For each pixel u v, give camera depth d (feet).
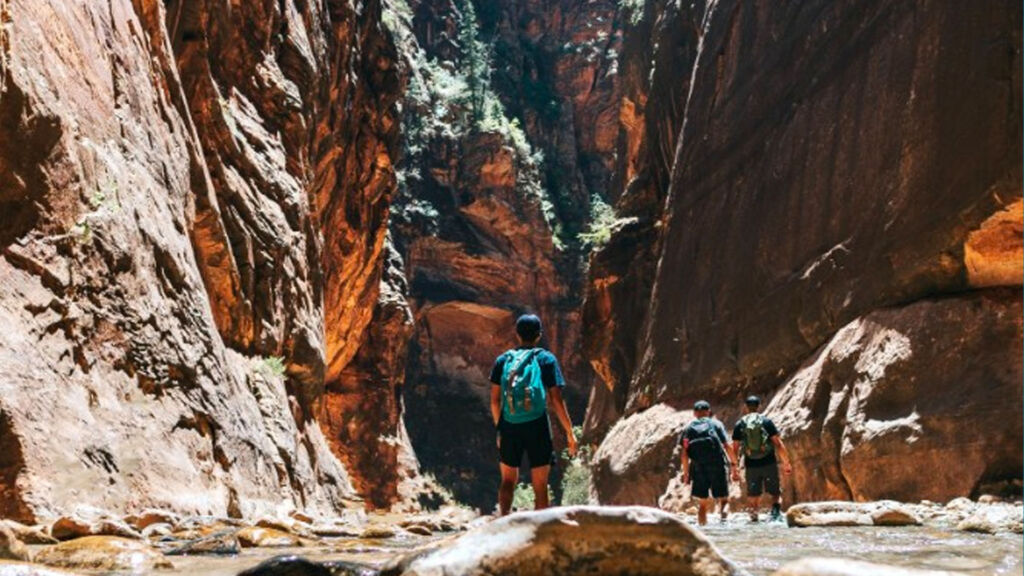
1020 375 37.58
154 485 29.60
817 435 47.96
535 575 9.92
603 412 104.47
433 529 38.91
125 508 27.30
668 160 99.50
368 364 120.67
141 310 34.30
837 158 56.18
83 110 33.78
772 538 23.30
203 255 48.24
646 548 10.08
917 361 41.98
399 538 26.96
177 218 41.86
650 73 109.81
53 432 25.79
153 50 45.06
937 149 45.75
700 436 38.45
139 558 15.15
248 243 54.13
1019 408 36.52
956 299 42.47
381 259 111.96
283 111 65.82
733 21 79.61
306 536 25.48
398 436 122.83
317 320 68.90
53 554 15.55
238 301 50.67
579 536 10.09
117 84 38.29
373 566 12.15
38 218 29.30
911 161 47.83
